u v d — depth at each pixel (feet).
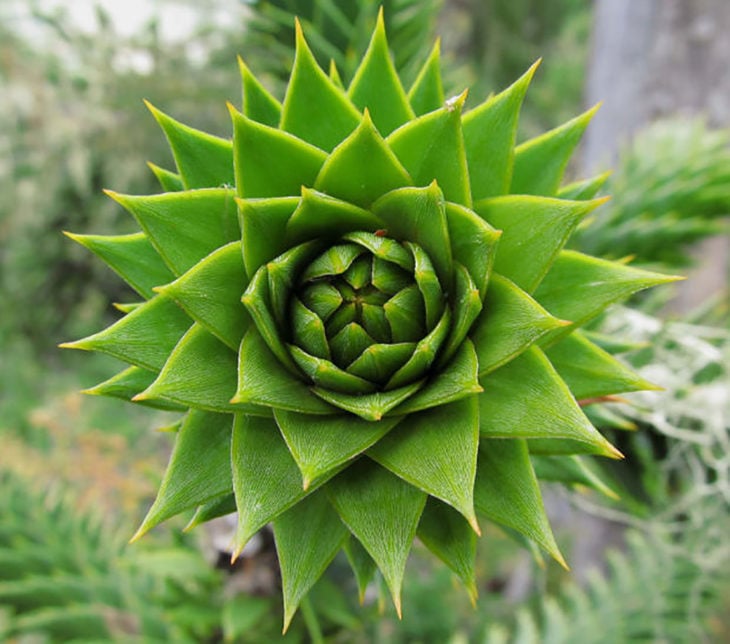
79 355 1.54
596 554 0.99
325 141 0.36
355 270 0.35
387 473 0.34
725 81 0.84
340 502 0.33
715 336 0.57
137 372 0.36
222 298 0.33
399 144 0.34
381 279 0.34
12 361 1.50
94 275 1.40
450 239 0.33
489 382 0.33
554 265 0.35
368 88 0.37
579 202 0.33
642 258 0.64
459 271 0.33
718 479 0.56
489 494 0.33
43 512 0.66
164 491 0.34
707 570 0.66
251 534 0.31
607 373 0.35
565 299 0.35
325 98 0.36
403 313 0.34
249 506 0.32
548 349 0.36
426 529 0.35
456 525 0.35
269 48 0.64
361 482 0.34
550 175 0.37
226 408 0.33
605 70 0.91
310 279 0.35
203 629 0.55
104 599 0.62
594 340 0.41
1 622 0.67
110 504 1.01
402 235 0.35
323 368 0.33
